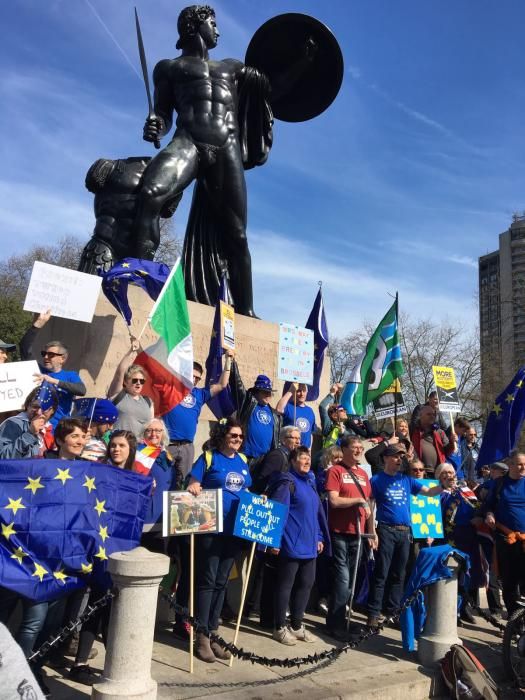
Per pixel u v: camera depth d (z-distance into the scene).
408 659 5.73
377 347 10.21
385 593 7.00
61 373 6.16
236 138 9.98
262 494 5.88
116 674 3.85
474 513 7.38
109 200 9.07
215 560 5.32
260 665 5.16
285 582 5.91
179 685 4.54
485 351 33.94
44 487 4.12
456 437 8.77
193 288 10.34
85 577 4.14
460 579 6.64
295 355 8.02
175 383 6.32
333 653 5.05
